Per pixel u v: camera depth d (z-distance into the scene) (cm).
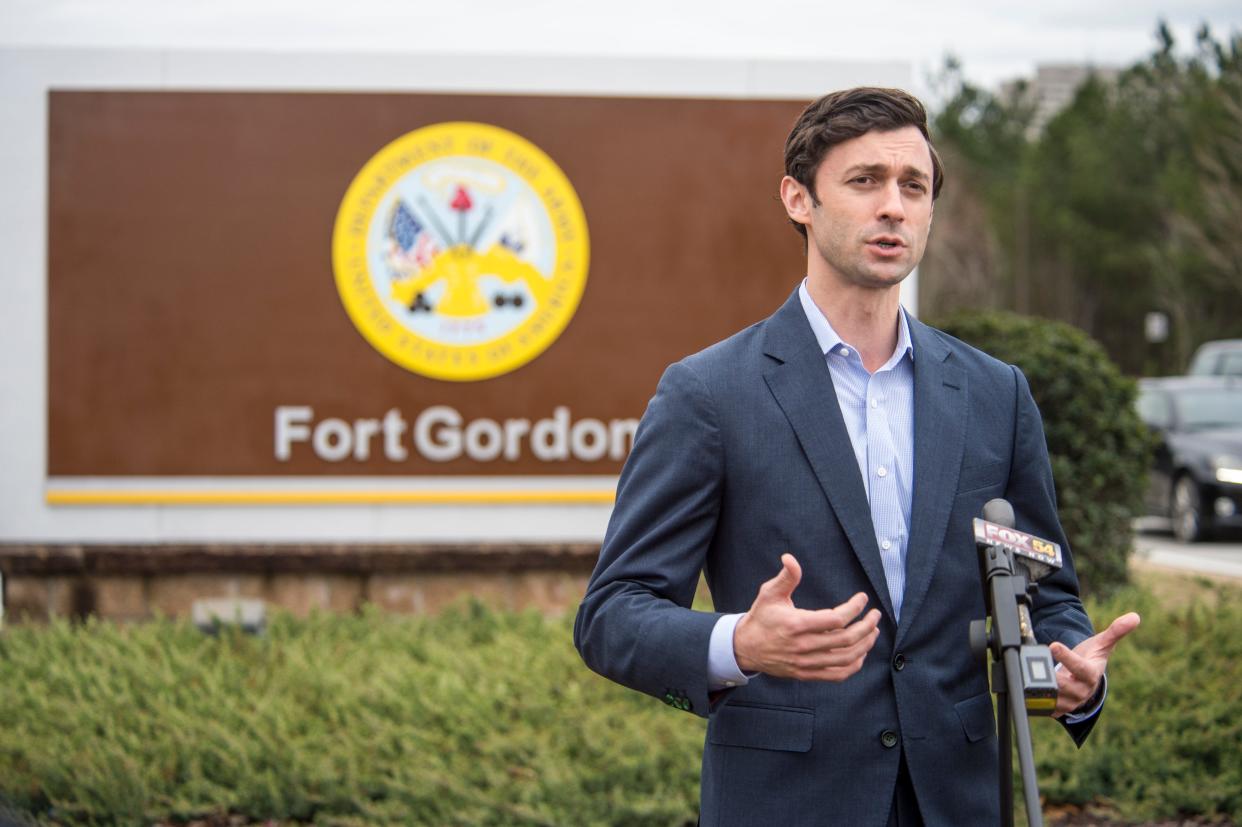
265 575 730
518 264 737
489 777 484
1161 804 492
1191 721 538
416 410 734
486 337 737
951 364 237
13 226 725
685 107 741
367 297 732
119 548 721
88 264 727
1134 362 5050
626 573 224
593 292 740
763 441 225
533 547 733
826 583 220
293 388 730
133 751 506
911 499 226
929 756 217
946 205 4472
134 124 727
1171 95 5016
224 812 482
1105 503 788
